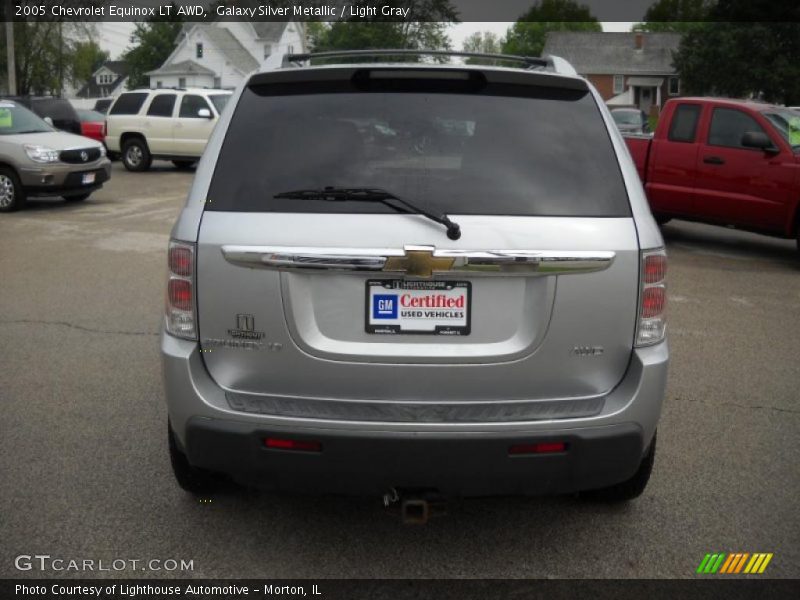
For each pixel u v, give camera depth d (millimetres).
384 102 3238
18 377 5633
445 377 3014
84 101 60594
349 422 2947
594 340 3047
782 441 4719
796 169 10188
